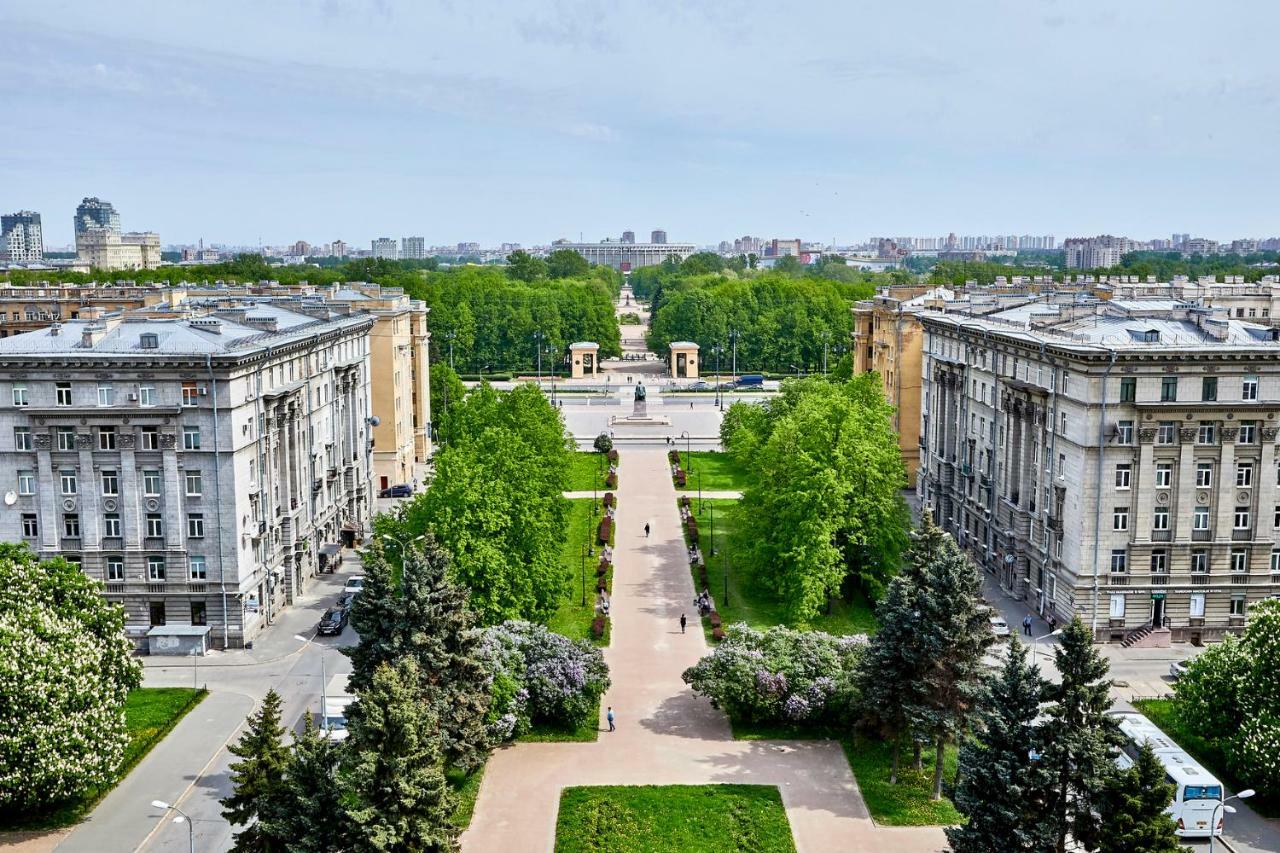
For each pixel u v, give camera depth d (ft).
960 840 229.66
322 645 390.63
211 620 384.88
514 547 364.38
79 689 267.80
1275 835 265.54
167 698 343.05
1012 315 488.44
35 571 296.10
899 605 279.49
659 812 271.49
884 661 280.31
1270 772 263.49
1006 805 225.35
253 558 396.98
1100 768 219.61
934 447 551.18
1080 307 453.17
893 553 410.72
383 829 213.87
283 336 433.48
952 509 519.60
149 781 290.97
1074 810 225.56
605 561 474.08
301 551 447.83
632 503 598.34
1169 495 368.89
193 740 315.37
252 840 232.94
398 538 368.68
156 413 369.91
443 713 269.03
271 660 376.68
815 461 401.70
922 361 596.70
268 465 410.11
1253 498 370.12
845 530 412.77
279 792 229.66
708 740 312.91
